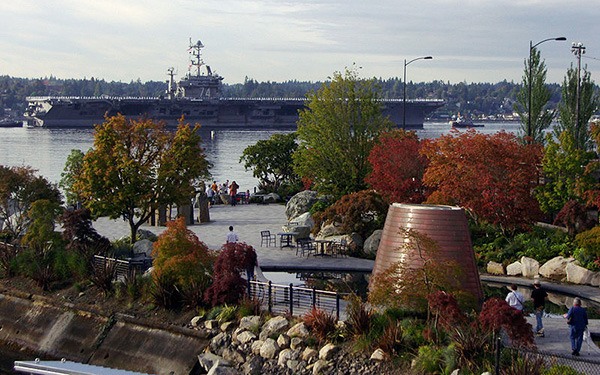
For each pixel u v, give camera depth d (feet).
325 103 180.96
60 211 120.16
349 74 181.98
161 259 94.32
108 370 70.69
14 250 114.73
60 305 99.71
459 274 77.15
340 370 71.36
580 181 132.26
